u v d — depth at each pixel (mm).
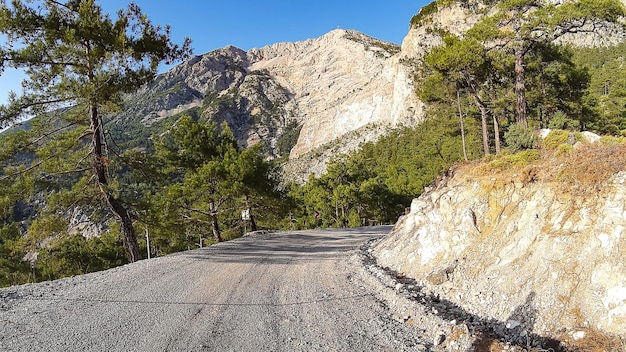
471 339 4715
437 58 17438
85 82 13945
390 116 146750
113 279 8852
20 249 15805
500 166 8125
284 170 154750
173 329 5523
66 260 34969
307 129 196375
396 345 4898
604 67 72375
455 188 8781
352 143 144500
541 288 5293
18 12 13656
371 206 48406
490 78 19594
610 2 11562
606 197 5469
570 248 5406
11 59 13750
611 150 6070
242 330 5492
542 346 4547
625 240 4855
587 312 4633
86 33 14234
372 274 8844
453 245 7773
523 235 6328
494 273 6223
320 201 46812
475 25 14805
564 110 23594
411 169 54562
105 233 38188
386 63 171125
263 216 28922
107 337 5195
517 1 13250
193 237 35062
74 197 15320
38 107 14680
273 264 10906
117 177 16750
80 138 15742
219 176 22281
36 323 5758
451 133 34406
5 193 14688
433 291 7008
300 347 4883
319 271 9742
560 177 6355
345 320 5891
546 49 18578
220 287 8062
